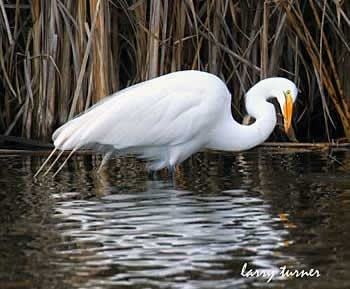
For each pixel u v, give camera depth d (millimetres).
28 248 7938
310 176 11586
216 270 7289
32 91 14969
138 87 11844
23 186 10930
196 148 11961
